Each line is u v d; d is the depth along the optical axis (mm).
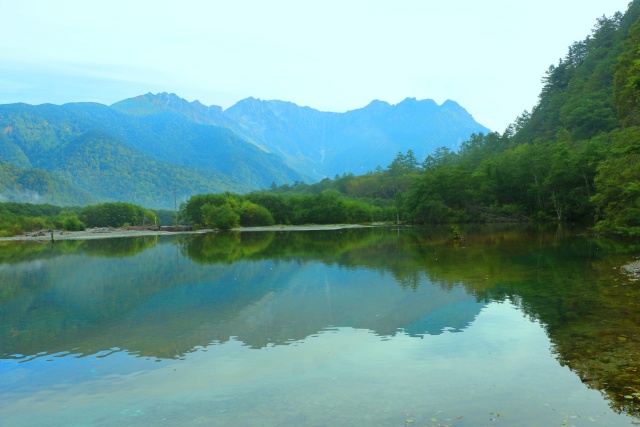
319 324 18156
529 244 47188
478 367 12664
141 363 14117
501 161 110938
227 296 24578
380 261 37656
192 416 10328
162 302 23500
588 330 15484
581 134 114500
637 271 26281
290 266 36281
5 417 10648
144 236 98875
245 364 13688
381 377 12227
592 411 9719
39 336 17531
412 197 114062
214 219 122688
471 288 24203
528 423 9312
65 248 64750
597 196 47906
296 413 10195
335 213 138375
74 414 10703
